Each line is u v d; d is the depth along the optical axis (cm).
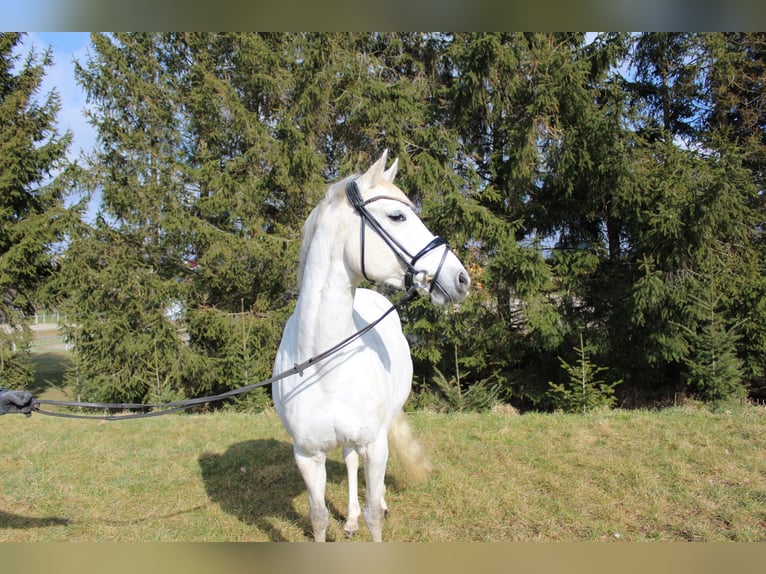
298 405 235
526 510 341
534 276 775
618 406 866
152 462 468
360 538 312
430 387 900
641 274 791
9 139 1002
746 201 783
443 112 926
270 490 395
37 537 323
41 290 980
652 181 761
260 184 909
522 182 851
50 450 507
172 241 898
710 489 362
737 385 654
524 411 895
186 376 886
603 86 844
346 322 233
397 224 220
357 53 914
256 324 873
